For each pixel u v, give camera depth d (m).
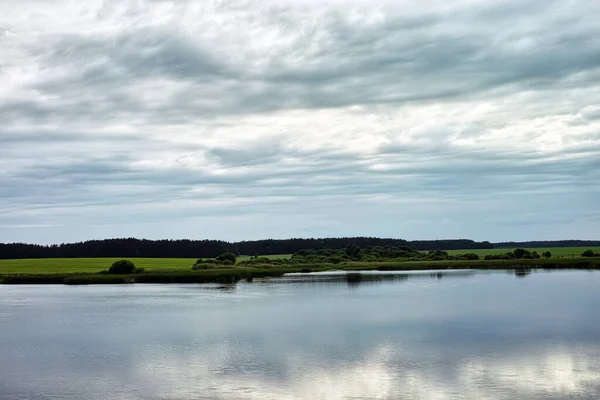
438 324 44.19
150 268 133.38
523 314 49.16
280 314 52.44
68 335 42.72
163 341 39.22
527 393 25.03
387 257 171.00
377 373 28.86
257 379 28.17
